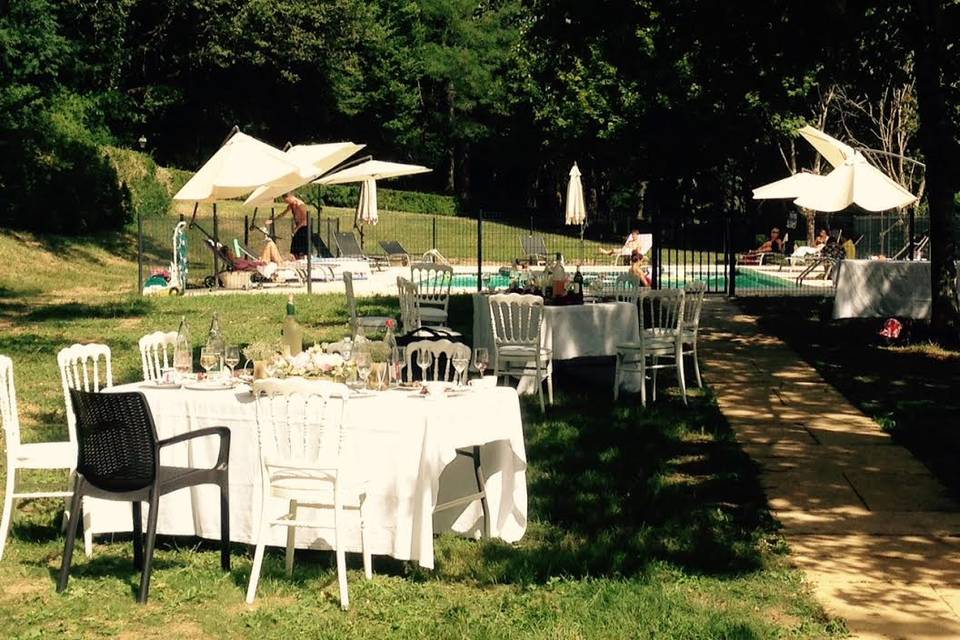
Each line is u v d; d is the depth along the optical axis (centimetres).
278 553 749
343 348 830
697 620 620
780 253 3822
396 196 5666
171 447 752
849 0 1697
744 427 1141
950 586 681
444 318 1741
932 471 956
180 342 823
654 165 4478
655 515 834
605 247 4288
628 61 1933
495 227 4988
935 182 1692
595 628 613
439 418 703
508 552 747
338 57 5344
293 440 699
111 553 752
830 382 1392
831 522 818
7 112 3394
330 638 603
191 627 621
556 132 5084
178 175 3978
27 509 848
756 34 1783
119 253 3316
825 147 1958
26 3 3519
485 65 5862
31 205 3247
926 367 1491
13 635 609
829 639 598
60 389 1338
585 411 1223
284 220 3628
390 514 706
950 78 1806
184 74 5262
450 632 608
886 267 2012
